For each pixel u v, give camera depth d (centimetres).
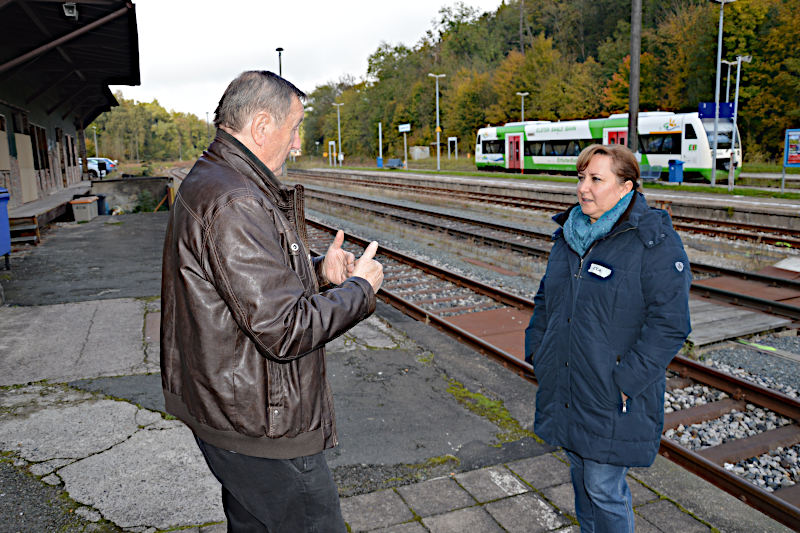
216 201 160
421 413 421
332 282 201
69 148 2756
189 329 166
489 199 2058
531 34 7925
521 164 3516
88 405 436
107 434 390
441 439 382
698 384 498
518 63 5894
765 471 371
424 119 7275
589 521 249
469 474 334
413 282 896
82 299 766
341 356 542
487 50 8275
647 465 226
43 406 434
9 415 419
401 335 610
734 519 287
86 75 2036
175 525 291
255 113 173
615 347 225
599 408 226
